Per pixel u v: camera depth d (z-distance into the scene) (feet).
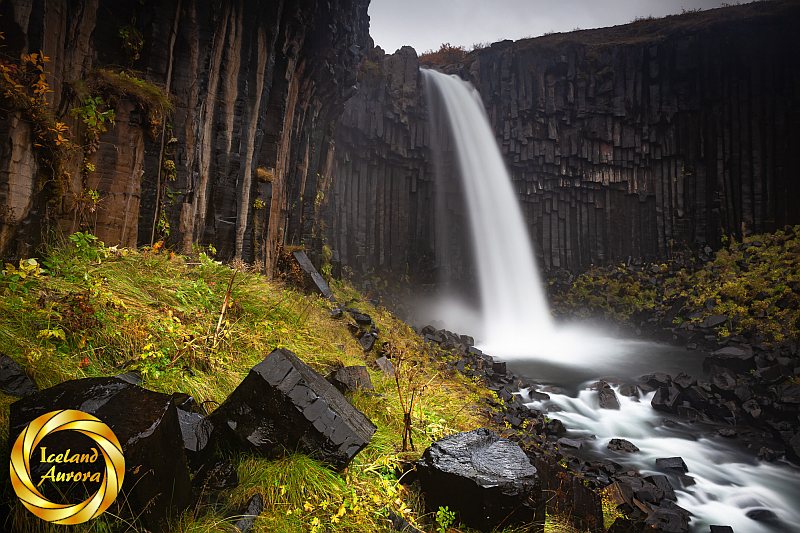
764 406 32.32
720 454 27.68
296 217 39.45
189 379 12.73
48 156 14.94
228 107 25.63
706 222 63.98
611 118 68.33
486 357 39.63
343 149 57.98
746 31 62.28
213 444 10.07
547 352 50.62
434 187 67.26
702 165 64.95
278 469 10.10
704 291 54.49
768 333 43.70
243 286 20.11
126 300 14.26
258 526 8.95
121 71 18.72
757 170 61.36
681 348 49.98
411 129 64.44
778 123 60.90
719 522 20.79
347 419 11.57
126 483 6.96
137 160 19.02
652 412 33.99
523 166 69.72
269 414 10.50
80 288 13.55
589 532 14.65
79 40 16.87
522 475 11.00
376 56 63.21
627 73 67.36
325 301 28.60
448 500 11.03
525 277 67.97
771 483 24.44
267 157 31.32
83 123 16.89
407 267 63.98
